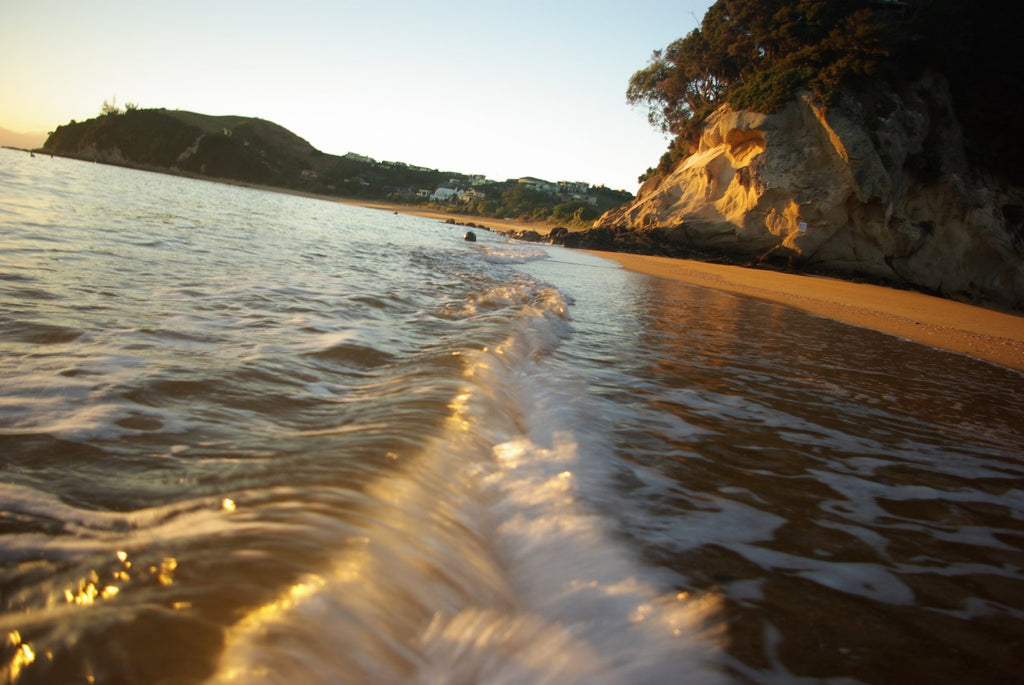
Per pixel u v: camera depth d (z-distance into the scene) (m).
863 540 3.26
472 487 3.19
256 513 2.52
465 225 54.09
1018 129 31.72
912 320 16.02
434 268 13.97
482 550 2.60
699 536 3.06
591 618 2.27
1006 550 3.33
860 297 20.69
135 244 10.64
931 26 31.70
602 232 36.66
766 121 31.42
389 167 139.50
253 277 8.94
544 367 6.08
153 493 2.66
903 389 7.48
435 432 3.68
